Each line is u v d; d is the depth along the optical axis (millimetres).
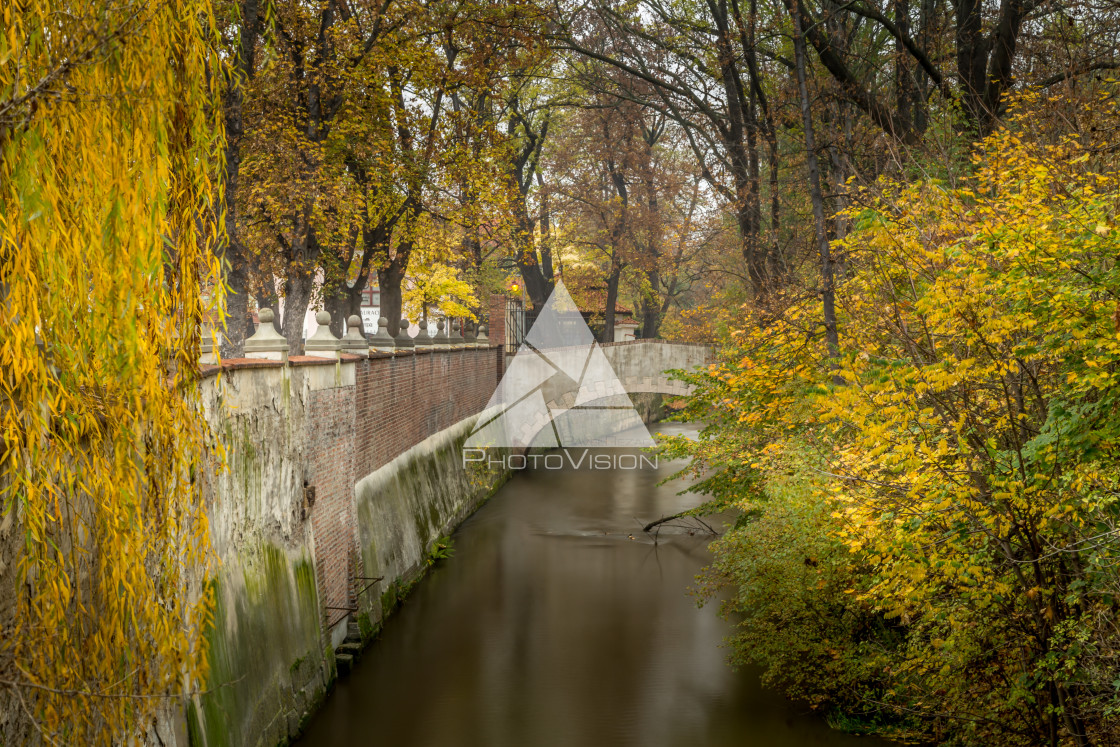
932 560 6824
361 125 19344
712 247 41719
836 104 20531
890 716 10836
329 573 13328
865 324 9047
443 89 21312
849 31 22719
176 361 5738
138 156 4785
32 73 4074
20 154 4094
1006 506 6496
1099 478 6000
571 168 43500
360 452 15859
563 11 30250
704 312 42844
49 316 4465
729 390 14023
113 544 5047
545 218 42469
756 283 22984
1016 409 7133
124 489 5105
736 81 25953
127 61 4684
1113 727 6891
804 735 11062
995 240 6242
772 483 11609
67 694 4773
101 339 4762
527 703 12406
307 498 12344
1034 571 6992
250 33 15031
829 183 18875
